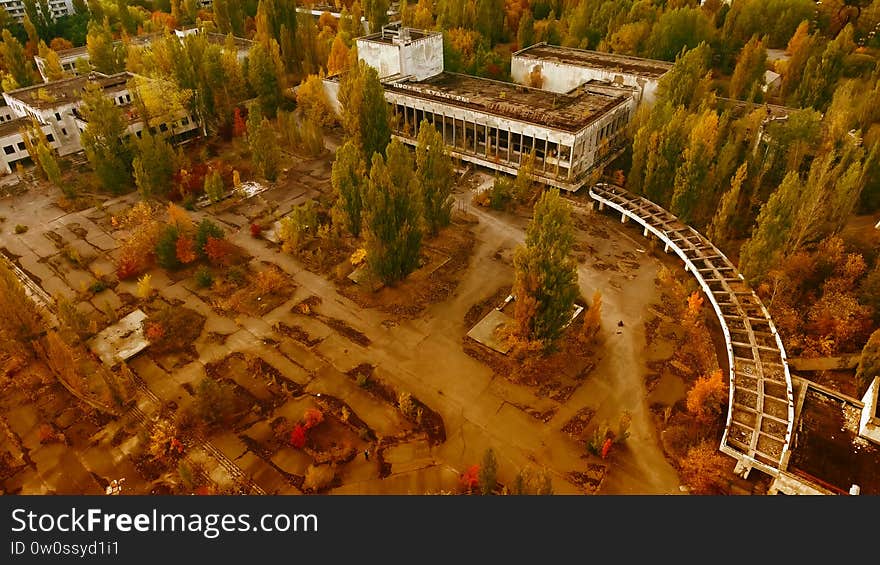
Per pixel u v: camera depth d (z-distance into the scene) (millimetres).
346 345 50875
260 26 115250
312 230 65500
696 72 72250
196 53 85438
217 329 52812
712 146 58969
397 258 54125
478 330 51906
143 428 43531
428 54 92000
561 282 43969
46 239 66312
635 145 66812
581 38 115875
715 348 49125
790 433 37938
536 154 74875
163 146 73688
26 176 79625
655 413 43938
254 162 75312
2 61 112312
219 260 61094
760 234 50094
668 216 64375
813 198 52281
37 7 134375
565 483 39031
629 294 56188
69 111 84938
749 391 42844
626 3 116812
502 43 129125
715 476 38406
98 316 54375
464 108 77250
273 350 50406
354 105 70562
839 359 46594
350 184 59438
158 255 59312
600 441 40375
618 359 48750
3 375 47438
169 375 48062
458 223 68250
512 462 40688
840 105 67688
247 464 40844
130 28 138625
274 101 95000
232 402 43906
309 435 42750
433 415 44188
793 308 52469
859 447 37250
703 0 129750
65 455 41781
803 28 107250
